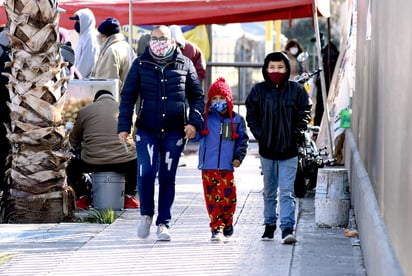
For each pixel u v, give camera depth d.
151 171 15.44
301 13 25.97
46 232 16.53
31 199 17.97
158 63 15.40
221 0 24.67
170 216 15.84
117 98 20.59
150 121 15.40
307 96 15.33
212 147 15.54
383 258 10.05
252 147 34.66
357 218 16.55
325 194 17.08
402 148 9.67
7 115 19.05
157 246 15.23
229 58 48.62
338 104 24.12
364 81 17.28
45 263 13.95
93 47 24.44
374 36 14.83
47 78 17.94
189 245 15.30
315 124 29.69
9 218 18.14
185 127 15.45
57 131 18.05
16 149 18.03
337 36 58.25
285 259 14.11
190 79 15.58
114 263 13.92
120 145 18.89
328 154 23.89
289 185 15.31
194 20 26.66
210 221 16.83
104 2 25.81
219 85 15.58
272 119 15.24
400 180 9.75
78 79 20.84
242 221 17.67
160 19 25.45
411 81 9.09
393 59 11.05
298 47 29.62
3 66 19.09
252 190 22.28
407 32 9.57
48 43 17.97
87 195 19.64
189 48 27.91
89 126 18.97
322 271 13.27
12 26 17.94
